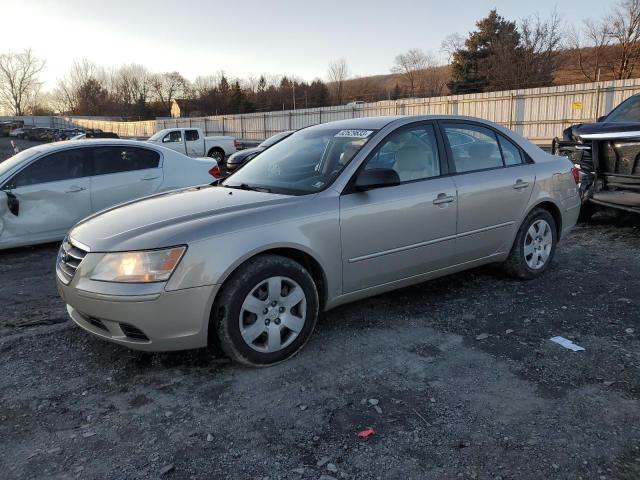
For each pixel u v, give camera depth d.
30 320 4.23
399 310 4.20
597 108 25.28
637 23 47.03
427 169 4.07
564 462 2.35
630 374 3.10
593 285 4.67
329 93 91.19
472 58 57.25
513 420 2.68
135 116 102.06
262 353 3.25
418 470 2.34
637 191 6.38
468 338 3.66
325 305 3.61
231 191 3.91
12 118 85.94
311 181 3.77
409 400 2.90
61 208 6.50
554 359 3.31
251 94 96.94
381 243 3.73
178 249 2.99
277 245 3.24
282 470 2.36
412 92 82.06
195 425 2.72
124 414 2.84
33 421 2.79
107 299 2.99
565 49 52.44
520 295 4.46
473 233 4.28
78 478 2.34
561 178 4.93
